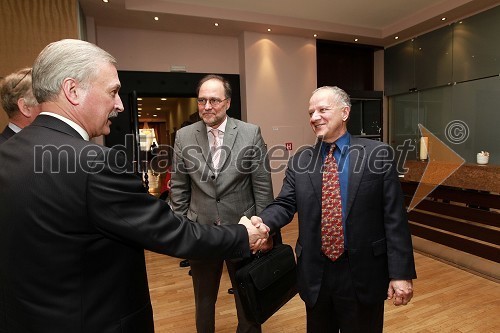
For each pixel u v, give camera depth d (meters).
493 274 2.85
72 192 0.69
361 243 1.22
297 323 2.21
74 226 0.69
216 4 4.67
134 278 0.80
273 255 1.37
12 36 3.60
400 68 6.22
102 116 0.80
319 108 1.27
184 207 1.78
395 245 1.21
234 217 1.66
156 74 5.11
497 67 4.64
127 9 4.28
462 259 3.16
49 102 0.77
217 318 2.31
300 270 1.32
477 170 3.20
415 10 5.18
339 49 6.47
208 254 0.88
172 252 0.80
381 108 6.38
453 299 2.49
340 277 1.25
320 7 4.90
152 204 0.79
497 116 4.71
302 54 5.79
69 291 0.70
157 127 8.36
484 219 3.16
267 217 1.35
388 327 2.14
